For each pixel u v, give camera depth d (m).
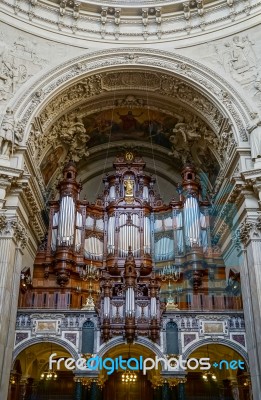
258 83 16.09
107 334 14.03
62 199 19.38
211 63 17.06
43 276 18.16
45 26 17.27
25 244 15.42
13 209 14.05
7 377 13.22
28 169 15.80
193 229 18.72
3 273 13.18
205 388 17.34
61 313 14.56
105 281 14.91
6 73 15.94
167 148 21.70
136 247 18.89
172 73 17.23
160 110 19.41
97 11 17.95
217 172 19.23
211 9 17.59
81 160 21.81
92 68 17.19
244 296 14.30
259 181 13.87
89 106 19.05
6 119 14.91
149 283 14.94
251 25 16.86
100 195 21.72
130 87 18.44
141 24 18.11
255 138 14.70
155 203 20.61
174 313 14.59
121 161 21.27
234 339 14.24
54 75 16.72
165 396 13.77
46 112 16.92
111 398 17.06
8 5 16.58
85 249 18.97
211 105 16.95
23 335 14.23
